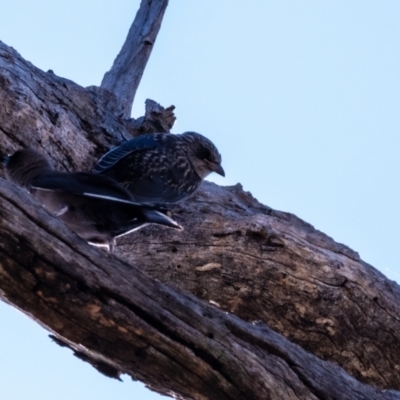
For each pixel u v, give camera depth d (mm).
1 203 6914
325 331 12609
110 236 8820
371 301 12680
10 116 11562
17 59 12109
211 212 12852
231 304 12695
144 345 7410
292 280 12547
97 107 12852
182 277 12594
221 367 7672
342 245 13023
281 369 8062
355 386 8633
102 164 11672
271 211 13492
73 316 7176
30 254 6953
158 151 12422
